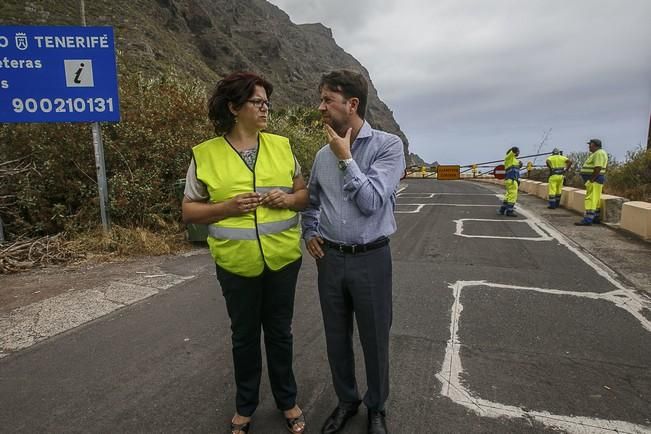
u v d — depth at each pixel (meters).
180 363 3.09
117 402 2.62
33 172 6.66
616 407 2.53
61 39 5.92
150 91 8.16
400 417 2.47
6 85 5.87
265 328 2.36
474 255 6.19
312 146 13.34
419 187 20.25
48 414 2.50
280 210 2.18
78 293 4.53
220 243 2.10
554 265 5.61
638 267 5.48
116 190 6.65
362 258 2.19
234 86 2.04
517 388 2.74
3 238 6.14
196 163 2.10
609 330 3.58
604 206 8.91
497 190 18.20
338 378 2.42
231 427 2.38
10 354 3.21
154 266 5.58
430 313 3.98
